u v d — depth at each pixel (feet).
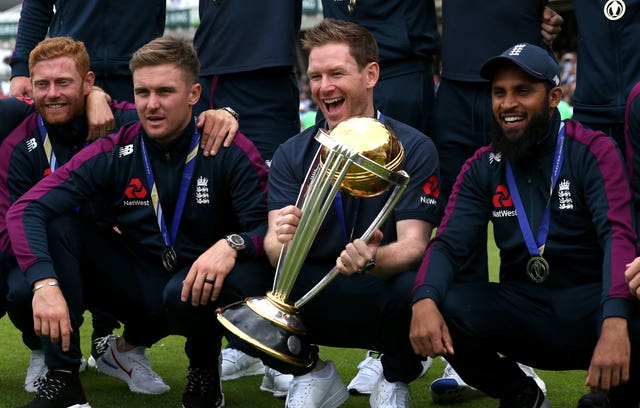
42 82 18.15
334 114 16.69
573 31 105.19
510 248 15.97
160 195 17.44
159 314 17.61
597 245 15.42
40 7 23.06
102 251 17.24
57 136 18.79
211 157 17.38
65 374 16.31
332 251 16.58
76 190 16.99
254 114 22.48
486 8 20.71
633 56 19.02
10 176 18.60
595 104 19.60
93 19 22.52
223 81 22.61
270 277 16.70
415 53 21.50
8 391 19.11
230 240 16.38
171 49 16.84
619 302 14.14
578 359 15.53
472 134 21.26
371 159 14.25
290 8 22.07
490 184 16.17
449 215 16.25
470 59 20.94
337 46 16.44
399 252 15.62
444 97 21.54
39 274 15.87
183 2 69.10
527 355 15.83
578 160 15.40
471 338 15.49
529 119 15.38
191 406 17.31
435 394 18.17
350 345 16.81
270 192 16.96
